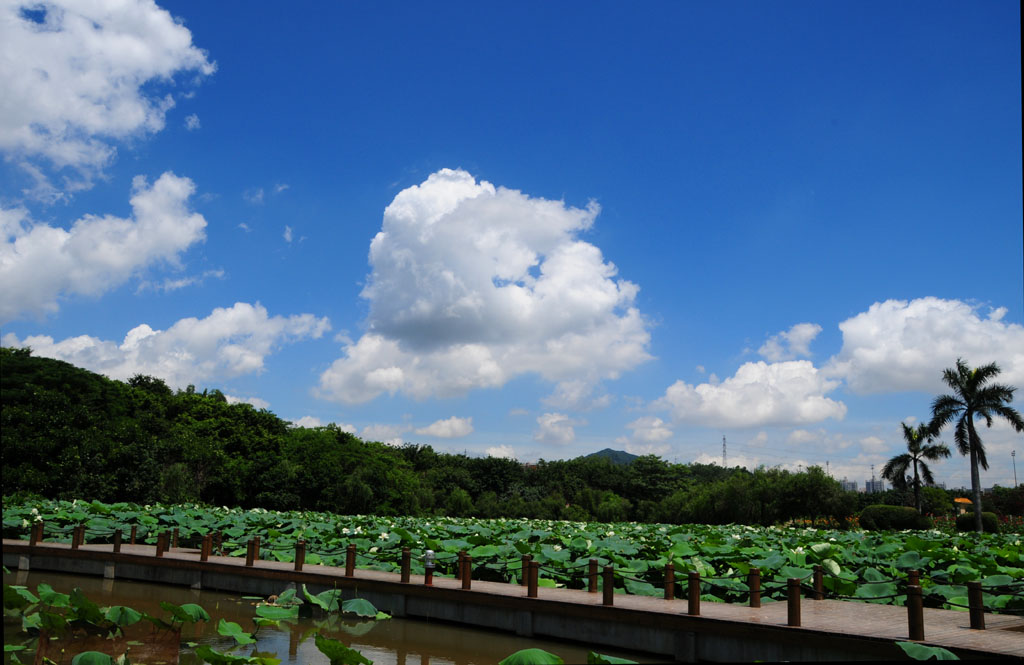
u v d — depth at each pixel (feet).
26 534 77.82
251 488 153.99
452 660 37.14
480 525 97.40
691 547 59.31
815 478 170.30
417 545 66.28
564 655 38.34
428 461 283.59
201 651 29.55
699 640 36.76
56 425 109.40
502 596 44.21
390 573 56.85
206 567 59.06
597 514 240.73
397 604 48.93
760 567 48.75
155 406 153.79
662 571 52.60
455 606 46.50
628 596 46.09
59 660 32.86
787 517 171.94
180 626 34.63
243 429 166.09
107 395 126.31
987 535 103.55
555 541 69.05
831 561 47.24
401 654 38.45
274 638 41.60
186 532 80.33
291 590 52.19
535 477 310.86
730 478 182.70
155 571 62.03
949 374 154.10
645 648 38.45
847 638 32.55
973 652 29.32
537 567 44.45
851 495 172.45
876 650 31.73
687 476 330.75
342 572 54.60
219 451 149.59
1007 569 48.49
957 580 45.78
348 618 48.11
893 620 37.14
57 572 67.51
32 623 34.58
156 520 82.84
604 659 22.62
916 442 181.27
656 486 307.78
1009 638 32.14
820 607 41.86
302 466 162.50
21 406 108.17
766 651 34.73
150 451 122.31
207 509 109.70
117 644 33.76
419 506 192.03
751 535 84.94
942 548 61.82
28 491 101.45
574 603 41.47
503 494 274.98
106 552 65.46
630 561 51.67
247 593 56.70
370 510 164.55
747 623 35.42
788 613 35.09
